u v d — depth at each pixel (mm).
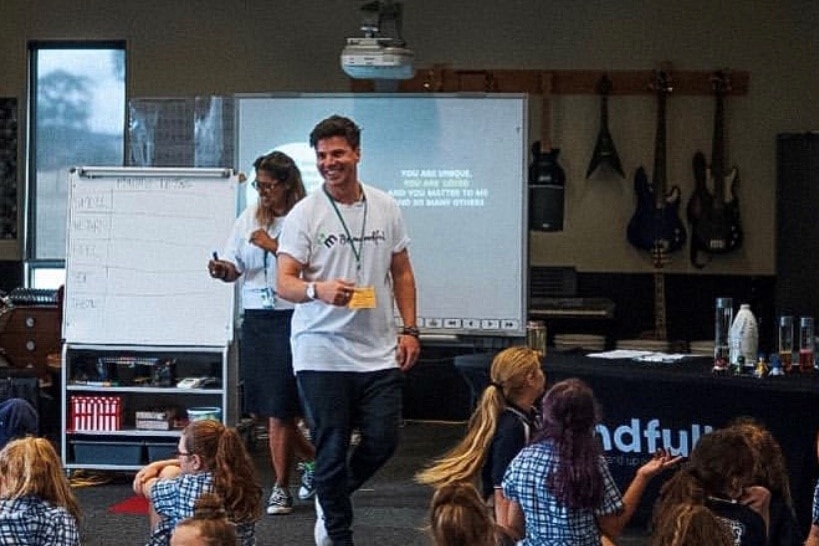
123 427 8211
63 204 11984
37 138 11945
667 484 4664
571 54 11562
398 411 5652
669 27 11492
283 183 7070
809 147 11094
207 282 8156
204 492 4820
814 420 6230
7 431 6375
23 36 11867
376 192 5734
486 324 8961
